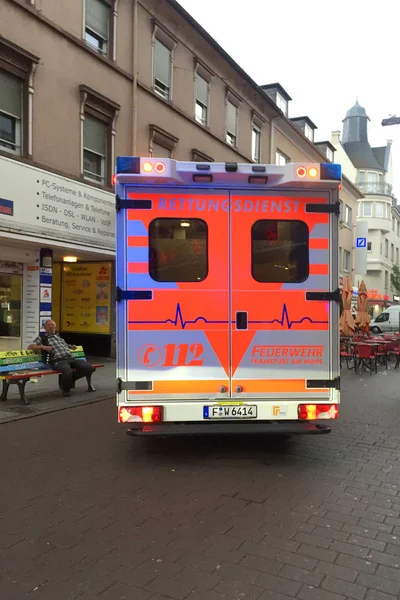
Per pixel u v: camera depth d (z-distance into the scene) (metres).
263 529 3.78
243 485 4.68
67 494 4.46
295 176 5.00
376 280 48.69
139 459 5.45
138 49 14.20
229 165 4.98
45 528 3.80
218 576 3.13
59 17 11.62
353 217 36.38
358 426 7.04
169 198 5.07
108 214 13.20
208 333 5.09
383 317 33.28
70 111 12.00
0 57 10.20
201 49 17.22
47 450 5.76
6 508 4.17
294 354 5.14
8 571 3.19
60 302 15.12
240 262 5.12
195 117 17.22
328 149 32.78
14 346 11.87
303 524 3.86
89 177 13.01
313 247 5.16
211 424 5.16
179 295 5.07
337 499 4.36
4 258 11.23
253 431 4.98
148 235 5.05
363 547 3.51
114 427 6.82
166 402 5.05
